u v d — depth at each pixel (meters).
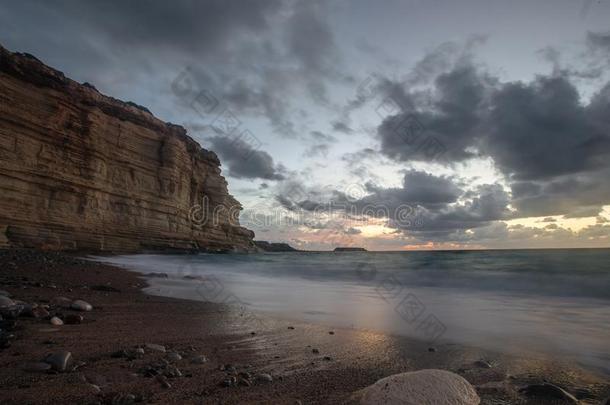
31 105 23.41
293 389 3.69
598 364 4.49
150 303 8.48
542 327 6.39
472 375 4.16
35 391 3.15
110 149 29.75
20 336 4.69
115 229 29.06
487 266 18.94
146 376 3.76
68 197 25.39
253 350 5.11
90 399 3.07
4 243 20.56
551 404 3.41
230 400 3.34
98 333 5.26
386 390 3.39
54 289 8.78
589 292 10.39
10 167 21.75
